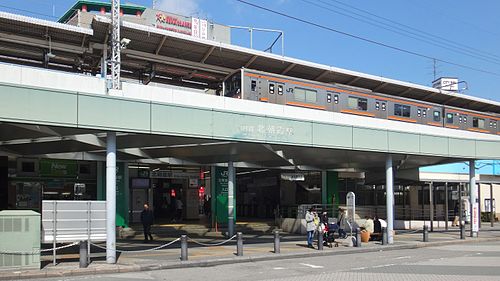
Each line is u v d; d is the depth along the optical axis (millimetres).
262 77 29906
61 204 15055
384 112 36156
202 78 42875
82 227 15273
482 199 44656
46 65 32938
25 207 24562
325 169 33062
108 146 15883
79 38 33031
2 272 13539
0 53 33969
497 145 27656
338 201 34562
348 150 21906
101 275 14023
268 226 31297
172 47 36094
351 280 12828
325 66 43125
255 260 17391
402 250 21406
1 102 13484
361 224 27422
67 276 13727
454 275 13438
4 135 17750
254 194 39750
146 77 40031
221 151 23344
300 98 31406
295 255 18547
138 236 25953
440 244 23578
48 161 25312
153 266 15195
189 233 27812
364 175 35938
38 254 14227
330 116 31234
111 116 15195
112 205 15711
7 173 23906
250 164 30234
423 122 39031
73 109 14531
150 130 15914
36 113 13953
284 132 19219
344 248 20781
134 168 29984
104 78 27625
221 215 30406
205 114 17188
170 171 31656
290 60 40812
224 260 16672
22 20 29484
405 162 28797
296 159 27578
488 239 26188
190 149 22844
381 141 22453
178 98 28391
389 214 23531
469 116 43750
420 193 37094
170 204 33906
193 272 14727
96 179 26734
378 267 15602
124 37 33281
